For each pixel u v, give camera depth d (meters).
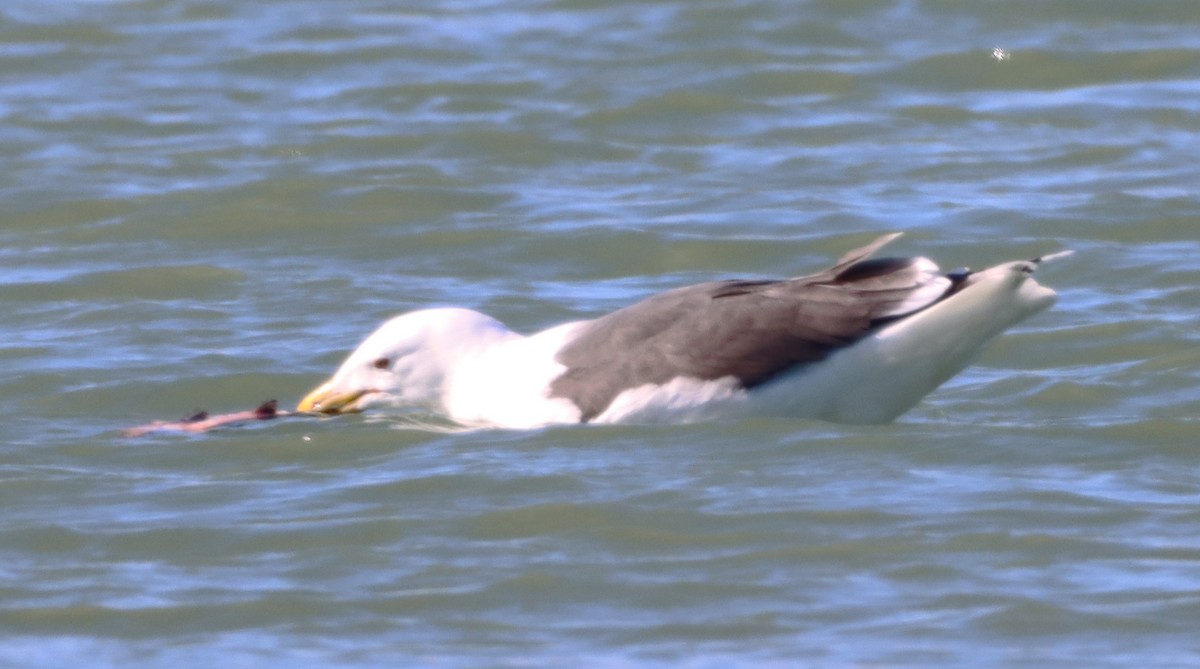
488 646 9.64
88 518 11.65
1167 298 17.02
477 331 13.68
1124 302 16.95
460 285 18.05
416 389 13.61
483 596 10.30
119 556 11.02
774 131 23.16
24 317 17.02
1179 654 9.30
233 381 15.06
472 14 28.38
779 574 10.48
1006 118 23.41
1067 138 22.50
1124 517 11.23
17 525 11.52
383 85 25.16
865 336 12.73
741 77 24.86
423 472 12.26
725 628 9.80
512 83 25.09
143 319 16.81
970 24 26.75
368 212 20.33
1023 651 9.40
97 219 20.34
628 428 12.80
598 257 18.95
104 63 26.55
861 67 25.17
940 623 9.77
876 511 11.35
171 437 13.34
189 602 10.29
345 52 26.61
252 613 10.14
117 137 23.34
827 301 12.83
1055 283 17.75
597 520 11.32
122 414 14.40
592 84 24.88
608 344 13.16
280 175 21.48
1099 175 21.05
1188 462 12.34
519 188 21.17
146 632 9.95
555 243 19.23
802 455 12.34
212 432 13.43
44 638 9.88
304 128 23.48
